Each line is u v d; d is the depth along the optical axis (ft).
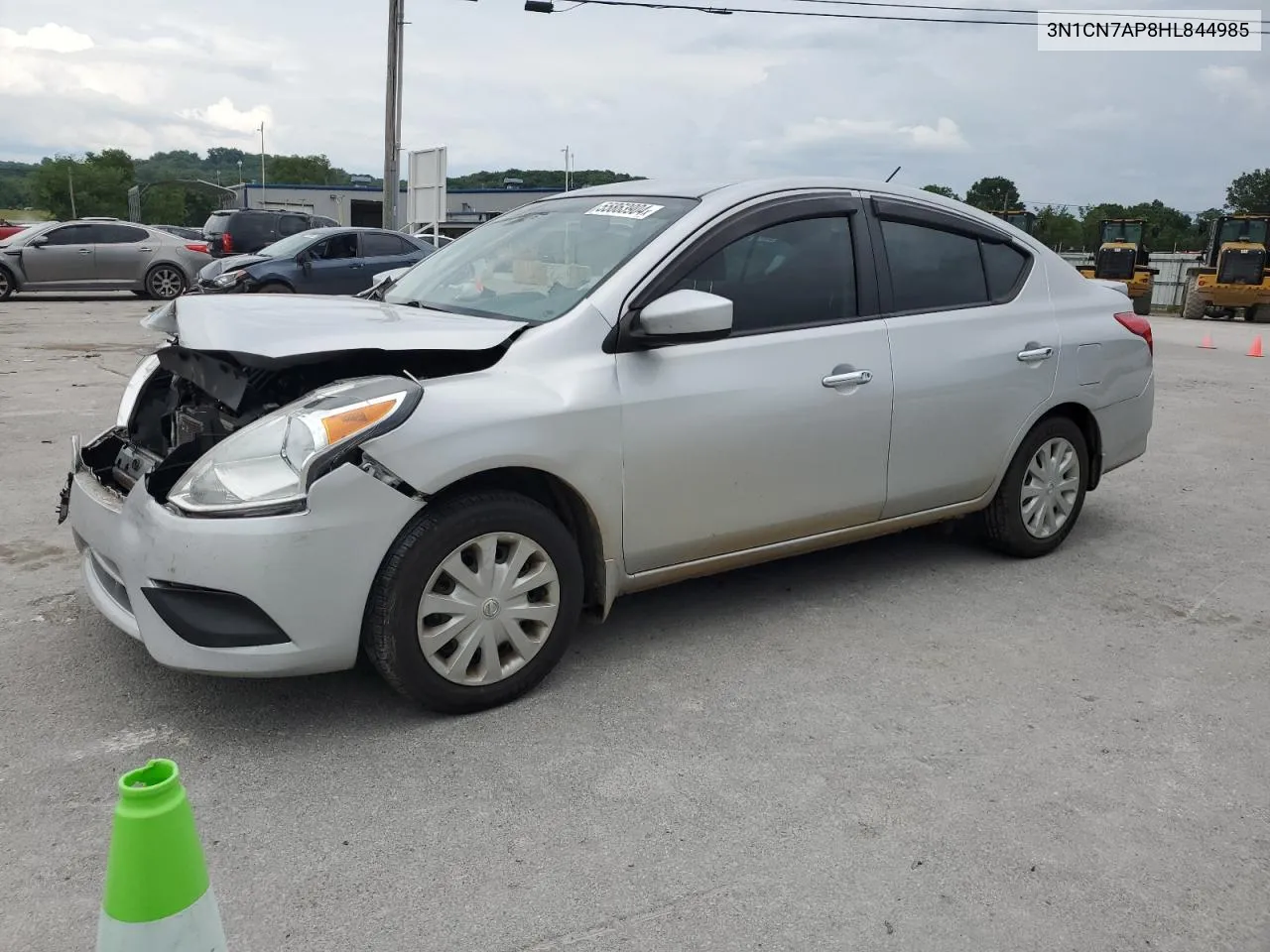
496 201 144.15
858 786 9.81
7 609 13.51
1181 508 20.21
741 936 7.75
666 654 12.69
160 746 10.25
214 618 9.66
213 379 11.43
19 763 9.86
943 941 7.76
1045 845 8.97
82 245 62.80
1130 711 11.48
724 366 12.23
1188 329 73.56
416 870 8.43
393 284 15.19
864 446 13.53
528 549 11.00
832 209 13.61
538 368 11.18
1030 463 15.87
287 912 7.88
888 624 13.79
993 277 15.42
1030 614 14.26
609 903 8.07
